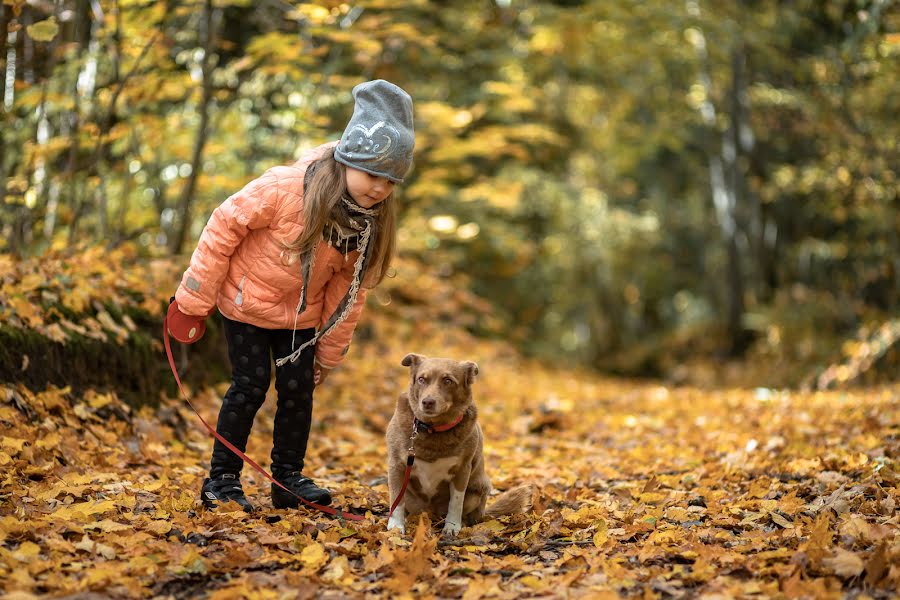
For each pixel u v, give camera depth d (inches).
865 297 778.2
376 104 157.6
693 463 238.1
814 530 141.4
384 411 326.3
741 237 951.6
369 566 137.3
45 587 121.7
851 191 630.5
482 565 141.6
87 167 281.9
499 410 364.5
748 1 675.4
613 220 1065.5
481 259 681.6
